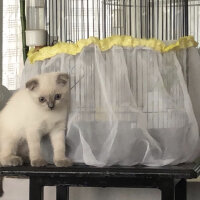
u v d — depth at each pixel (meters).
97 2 2.01
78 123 1.36
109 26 2.02
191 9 2.02
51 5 1.97
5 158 1.38
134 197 1.82
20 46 2.14
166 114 1.36
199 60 1.49
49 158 1.44
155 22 2.00
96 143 1.36
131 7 2.01
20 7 2.01
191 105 1.39
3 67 2.16
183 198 1.65
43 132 1.39
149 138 1.34
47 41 1.91
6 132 1.40
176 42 1.41
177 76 1.39
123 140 1.33
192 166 1.34
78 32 1.98
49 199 1.86
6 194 1.87
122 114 1.33
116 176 1.27
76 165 1.36
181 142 1.39
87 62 1.36
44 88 1.35
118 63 1.33
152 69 1.36
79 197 1.84
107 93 1.33
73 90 1.38
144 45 1.36
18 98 1.41
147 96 1.36
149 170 1.27
